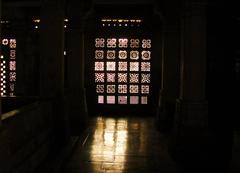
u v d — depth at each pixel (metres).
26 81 16.91
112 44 17.34
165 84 13.39
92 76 17.34
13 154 5.86
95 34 17.25
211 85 9.34
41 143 7.99
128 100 17.42
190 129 8.67
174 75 13.23
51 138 9.08
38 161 7.66
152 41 17.20
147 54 17.34
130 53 17.36
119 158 9.28
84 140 11.40
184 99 8.91
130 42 17.33
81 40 13.94
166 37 13.32
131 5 16.36
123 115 17.27
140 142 11.24
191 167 8.45
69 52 13.96
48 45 9.55
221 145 8.68
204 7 8.69
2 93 16.98
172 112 13.15
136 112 17.38
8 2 14.54
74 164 8.67
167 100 13.25
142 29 17.20
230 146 8.83
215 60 9.36
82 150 10.10
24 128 6.64
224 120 9.16
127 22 17.16
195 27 8.71
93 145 10.73
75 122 13.66
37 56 16.86
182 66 9.10
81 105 13.88
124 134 12.52
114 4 15.71
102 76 17.41
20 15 16.17
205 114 8.73
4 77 16.94
